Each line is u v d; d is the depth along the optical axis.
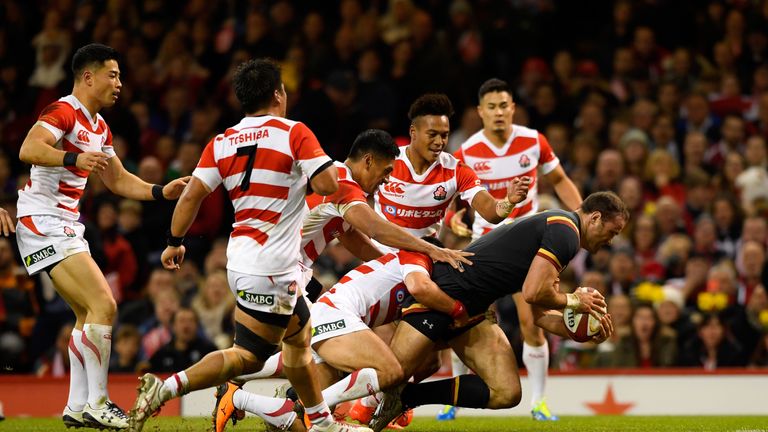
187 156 45.28
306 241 23.48
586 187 44.19
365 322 22.86
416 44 50.69
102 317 21.78
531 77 50.00
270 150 18.52
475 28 52.47
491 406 22.09
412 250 21.38
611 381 34.47
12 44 53.19
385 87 48.84
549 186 43.44
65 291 22.02
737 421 28.89
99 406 21.69
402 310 22.16
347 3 52.31
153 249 43.50
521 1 55.09
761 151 46.31
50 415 33.84
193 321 35.41
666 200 42.34
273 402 20.59
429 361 24.30
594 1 54.28
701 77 51.25
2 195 46.56
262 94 18.84
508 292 21.72
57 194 22.25
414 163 24.80
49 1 55.09
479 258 21.59
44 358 38.91
